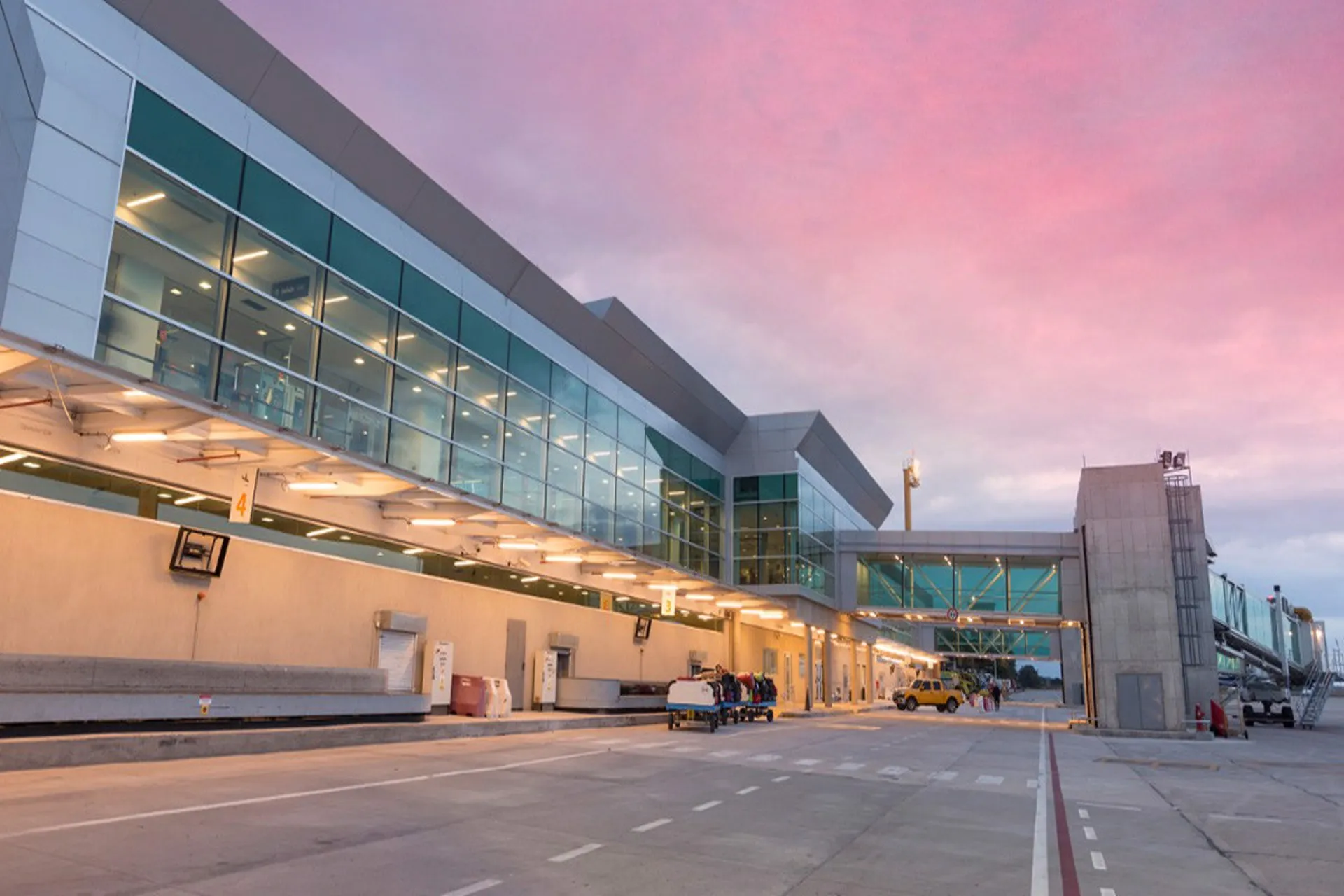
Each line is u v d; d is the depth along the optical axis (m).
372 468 19.23
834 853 10.20
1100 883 9.15
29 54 14.45
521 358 31.33
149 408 15.74
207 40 20.05
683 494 44.19
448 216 27.28
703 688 29.69
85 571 16.92
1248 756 26.64
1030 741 31.08
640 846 10.02
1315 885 9.29
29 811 9.98
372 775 14.53
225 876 7.71
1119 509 38.62
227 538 19.45
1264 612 71.25
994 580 51.16
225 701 17.38
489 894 7.67
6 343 12.48
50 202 16.69
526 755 18.92
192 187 19.78
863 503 64.69
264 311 21.39
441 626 26.33
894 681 87.44
